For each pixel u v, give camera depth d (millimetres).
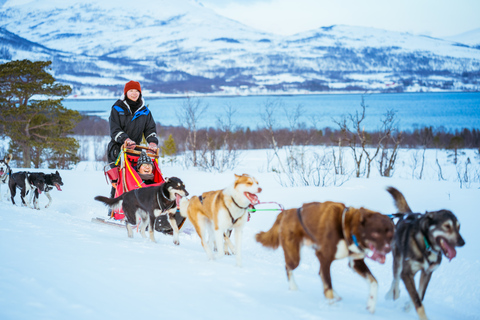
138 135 9305
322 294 4688
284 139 31188
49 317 3346
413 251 4496
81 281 4277
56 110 30797
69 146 29328
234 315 3756
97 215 10445
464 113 96500
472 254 6457
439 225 4344
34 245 5648
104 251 5723
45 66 30906
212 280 4816
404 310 4648
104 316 3467
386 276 6207
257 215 9484
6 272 4348
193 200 6453
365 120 72562
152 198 7395
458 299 5488
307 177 15031
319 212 4426
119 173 8750
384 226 4055
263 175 16266
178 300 4012
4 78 29906
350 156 22281
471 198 10258
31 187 11094
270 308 4016
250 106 140375
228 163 20875
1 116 30469
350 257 4383
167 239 7984
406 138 36938
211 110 122125
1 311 3389
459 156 23844
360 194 11086
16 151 32281
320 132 35000
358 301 4656
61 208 11219
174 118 101688
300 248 4723
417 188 12023
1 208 9398
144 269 4973
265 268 5848
